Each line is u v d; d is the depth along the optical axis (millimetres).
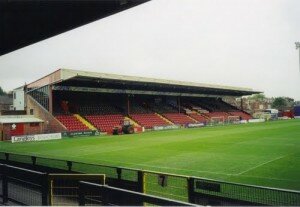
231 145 24641
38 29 12305
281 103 148000
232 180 12297
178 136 35594
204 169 14805
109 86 49656
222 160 17344
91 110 52562
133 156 20156
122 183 9211
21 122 40062
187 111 67562
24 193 7266
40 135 36406
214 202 7004
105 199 5000
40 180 6855
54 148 26734
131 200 4543
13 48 14305
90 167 15102
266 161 16578
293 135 32781
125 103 60438
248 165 15516
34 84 44688
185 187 9227
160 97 67188
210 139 30312
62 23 11789
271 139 28797
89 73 41062
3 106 74750
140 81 46344
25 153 23484
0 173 8086
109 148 25484
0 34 12688
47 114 42250
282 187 10969
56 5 10383
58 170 12328
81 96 54594
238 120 70125
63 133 39062
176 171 14531
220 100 84875
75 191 9094
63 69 39938
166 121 58125
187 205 3791
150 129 50531
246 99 144625
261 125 54875
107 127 47750
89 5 10469
